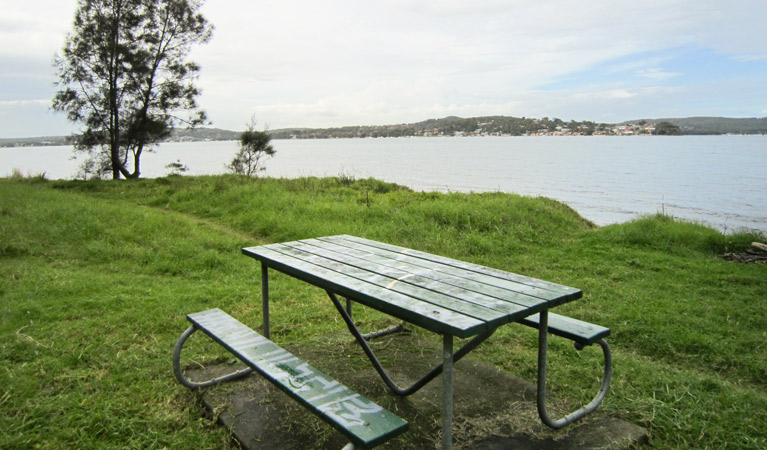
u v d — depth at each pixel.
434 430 2.63
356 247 3.54
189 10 22.20
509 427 2.66
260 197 11.52
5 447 2.39
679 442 2.59
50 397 2.92
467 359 3.54
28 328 4.01
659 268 6.43
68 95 20.52
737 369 3.59
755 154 155.12
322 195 13.05
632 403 2.94
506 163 100.50
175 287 5.36
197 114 22.75
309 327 4.26
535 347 3.88
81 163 21.64
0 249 6.47
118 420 2.68
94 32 20.27
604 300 5.16
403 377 3.26
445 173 67.12
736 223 23.19
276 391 3.00
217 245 7.37
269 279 5.80
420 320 2.02
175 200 12.80
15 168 19.61
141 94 21.95
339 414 1.93
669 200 35.47
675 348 3.94
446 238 7.95
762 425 2.75
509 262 6.84
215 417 2.74
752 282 5.82
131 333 3.99
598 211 27.75
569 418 2.60
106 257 6.50
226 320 3.12
